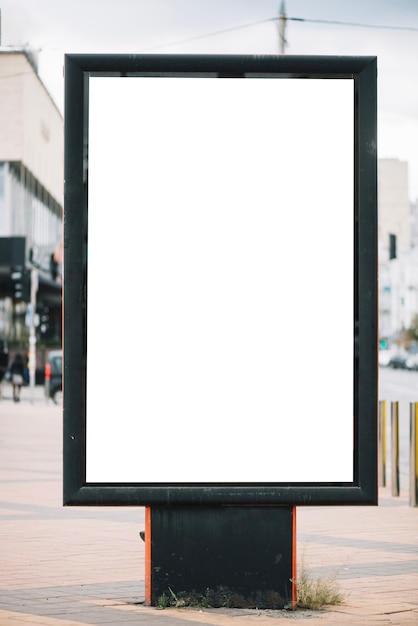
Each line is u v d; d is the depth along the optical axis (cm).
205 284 671
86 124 673
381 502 1289
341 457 670
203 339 669
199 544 673
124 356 666
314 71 675
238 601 672
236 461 667
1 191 6494
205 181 675
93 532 1010
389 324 13112
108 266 669
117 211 671
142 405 664
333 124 679
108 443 662
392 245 13025
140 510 1180
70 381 661
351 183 679
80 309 666
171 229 672
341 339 673
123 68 670
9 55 6406
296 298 673
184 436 665
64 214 669
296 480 668
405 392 4666
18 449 1903
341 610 675
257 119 677
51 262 6919
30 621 630
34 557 869
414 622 641
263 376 670
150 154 673
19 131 6481
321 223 677
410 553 909
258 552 673
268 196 677
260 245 674
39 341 6450
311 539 988
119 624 621
